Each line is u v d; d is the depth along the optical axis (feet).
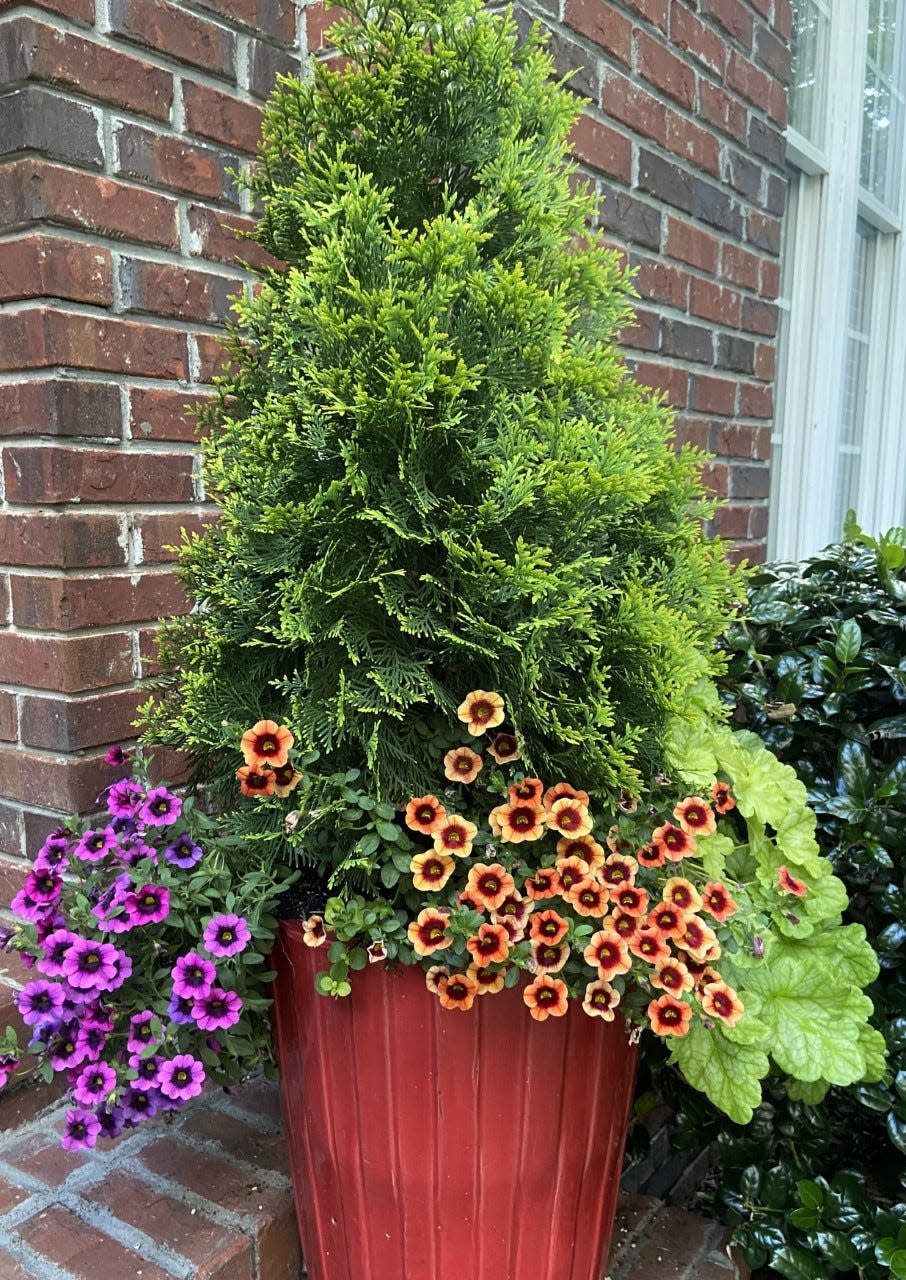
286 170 3.74
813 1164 4.91
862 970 3.92
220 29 4.95
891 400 11.78
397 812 3.49
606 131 5.68
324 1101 3.45
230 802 3.99
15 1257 3.56
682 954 3.36
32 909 3.56
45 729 4.60
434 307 3.20
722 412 7.46
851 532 5.80
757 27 7.29
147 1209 3.84
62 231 4.29
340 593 3.19
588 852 3.31
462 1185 3.35
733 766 4.13
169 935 3.64
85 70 4.32
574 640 3.39
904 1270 4.14
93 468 4.50
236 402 4.03
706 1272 4.25
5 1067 3.54
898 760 4.99
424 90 3.55
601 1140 3.55
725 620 4.06
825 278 9.30
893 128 11.12
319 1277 3.76
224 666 3.70
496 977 3.08
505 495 3.19
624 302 4.03
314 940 3.20
